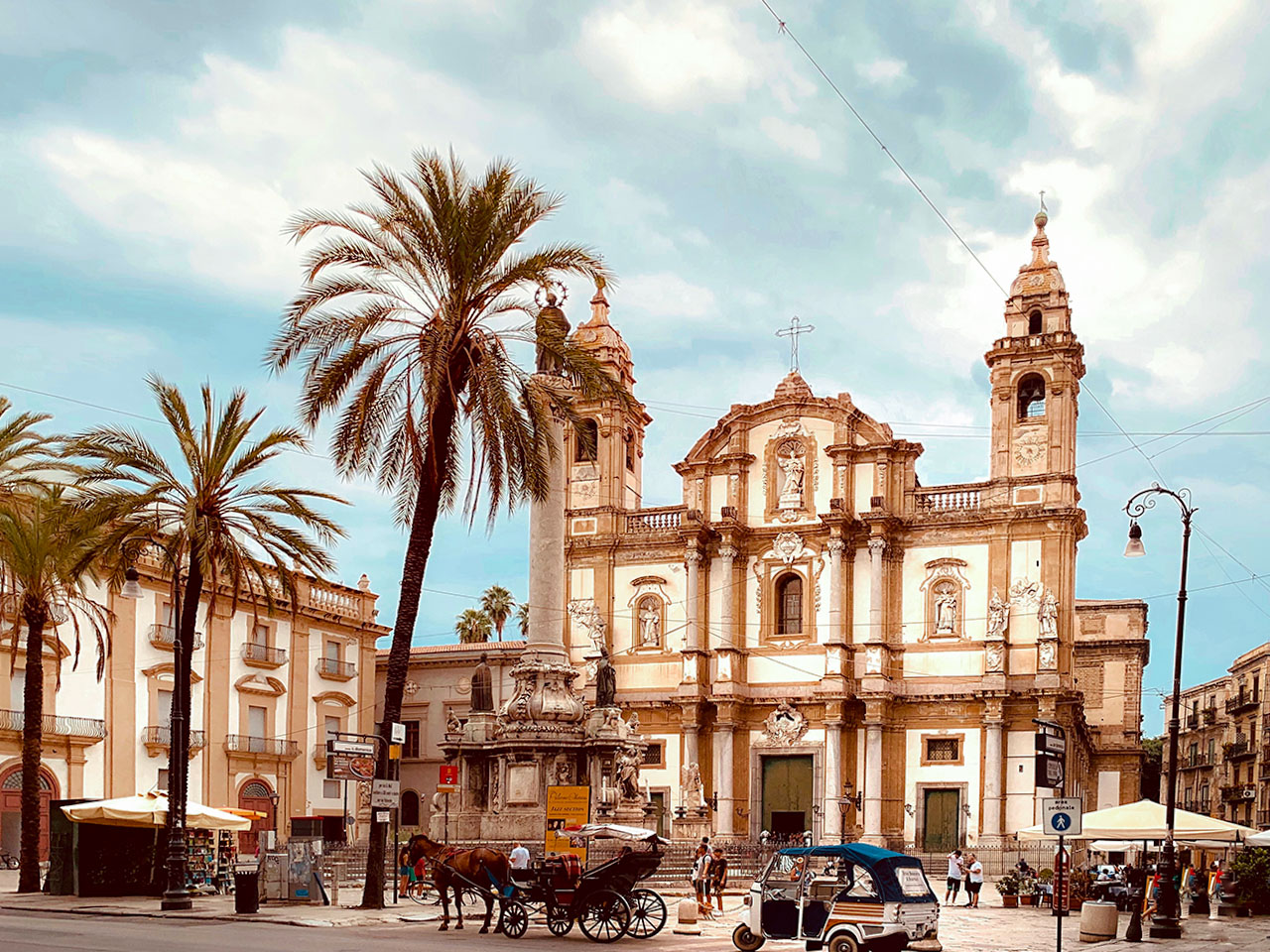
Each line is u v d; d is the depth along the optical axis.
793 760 73.31
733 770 73.56
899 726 71.56
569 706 48.75
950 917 41.56
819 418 76.06
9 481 42.47
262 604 69.31
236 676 67.75
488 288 35.59
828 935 26.47
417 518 35.81
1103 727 94.50
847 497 74.56
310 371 34.94
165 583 63.66
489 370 34.41
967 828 69.00
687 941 29.41
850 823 71.25
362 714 76.94
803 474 75.88
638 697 76.31
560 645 50.19
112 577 41.75
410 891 40.03
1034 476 70.62
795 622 75.31
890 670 71.81
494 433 34.78
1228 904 44.06
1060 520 69.69
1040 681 68.31
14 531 41.06
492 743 48.53
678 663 76.12
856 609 73.31
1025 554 70.44
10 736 55.09
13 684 55.94
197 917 32.62
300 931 29.20
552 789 40.34
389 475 36.81
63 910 34.53
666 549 77.69
